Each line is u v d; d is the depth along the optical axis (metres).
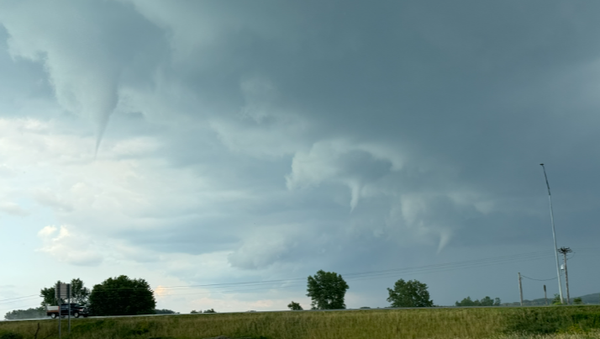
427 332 67.06
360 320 72.75
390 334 68.00
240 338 67.94
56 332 73.12
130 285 107.88
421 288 139.62
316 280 125.44
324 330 71.19
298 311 78.38
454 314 70.50
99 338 70.75
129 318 77.25
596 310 65.88
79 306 83.56
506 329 64.56
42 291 117.88
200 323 75.12
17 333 72.88
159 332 72.94
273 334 71.50
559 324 63.91
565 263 101.50
